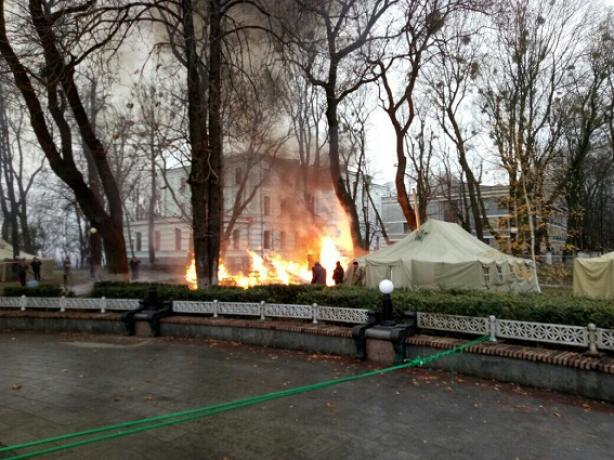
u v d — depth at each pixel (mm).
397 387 5961
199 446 4207
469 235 17766
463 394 5648
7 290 12062
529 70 23469
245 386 6051
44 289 11812
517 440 4301
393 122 18234
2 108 25203
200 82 13000
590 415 4934
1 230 46781
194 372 6777
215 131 11789
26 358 7871
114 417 4973
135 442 4305
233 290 9820
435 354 6750
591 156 33438
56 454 4059
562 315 6105
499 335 6512
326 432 4508
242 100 12180
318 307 8297
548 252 28766
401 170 18344
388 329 7133
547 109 24109
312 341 8000
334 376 6496
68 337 9828
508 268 16469
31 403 5449
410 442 4266
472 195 26625
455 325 6938
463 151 26766
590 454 4008
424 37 17406
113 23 10898
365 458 3945
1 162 37781
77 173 13289
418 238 16641
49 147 12859
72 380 6426
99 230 13969
